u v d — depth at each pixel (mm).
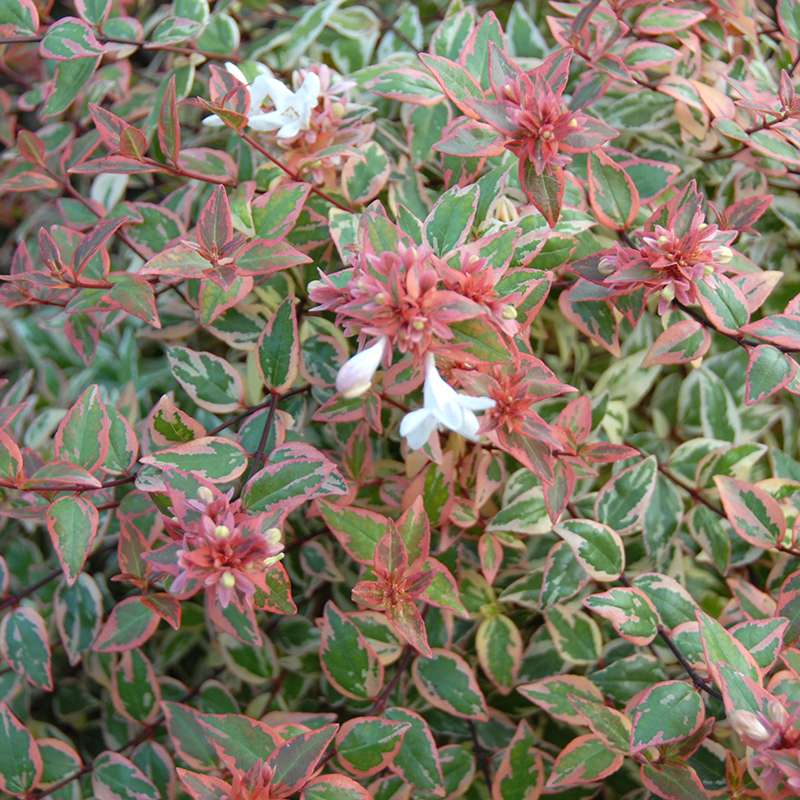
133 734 370
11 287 360
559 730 367
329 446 377
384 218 293
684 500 369
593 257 327
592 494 358
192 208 400
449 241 311
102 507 340
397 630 313
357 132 350
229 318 368
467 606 358
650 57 357
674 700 303
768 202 352
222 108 323
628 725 313
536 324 378
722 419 373
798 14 368
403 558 314
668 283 313
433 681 341
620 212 343
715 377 375
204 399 353
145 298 335
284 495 309
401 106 398
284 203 333
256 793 291
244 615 326
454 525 349
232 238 325
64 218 392
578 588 337
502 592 355
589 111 384
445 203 313
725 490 330
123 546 322
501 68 320
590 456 333
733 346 387
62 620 361
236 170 379
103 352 411
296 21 405
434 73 325
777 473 366
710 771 327
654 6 364
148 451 352
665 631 322
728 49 387
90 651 375
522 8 399
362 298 282
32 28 359
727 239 316
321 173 352
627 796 349
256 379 362
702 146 392
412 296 279
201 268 315
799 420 383
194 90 424
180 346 356
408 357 307
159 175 426
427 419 290
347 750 315
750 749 302
